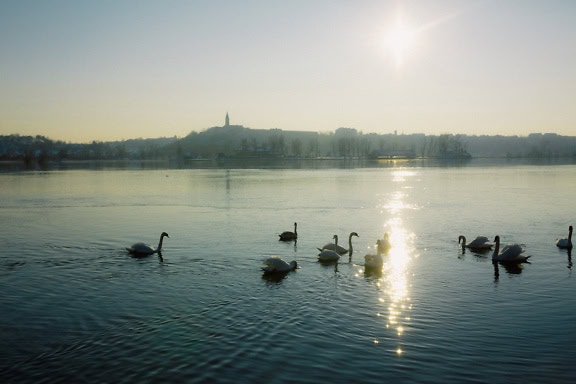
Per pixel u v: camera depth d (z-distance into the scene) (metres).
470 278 27.42
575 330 19.83
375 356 17.61
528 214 52.72
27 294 24.42
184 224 46.69
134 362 17.22
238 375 16.30
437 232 41.97
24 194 78.88
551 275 28.02
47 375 16.39
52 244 36.81
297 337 19.22
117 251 34.25
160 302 23.23
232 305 22.81
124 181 111.50
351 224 46.53
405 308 22.41
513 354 17.73
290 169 179.88
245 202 66.12
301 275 28.02
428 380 15.97
